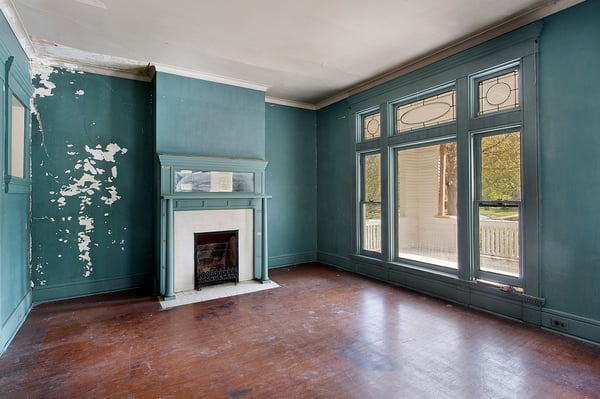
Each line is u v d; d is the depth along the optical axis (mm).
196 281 4293
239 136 4797
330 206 5883
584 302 2805
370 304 3781
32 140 3857
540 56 3064
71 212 4086
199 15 3039
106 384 2213
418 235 4406
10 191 2949
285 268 5633
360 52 3871
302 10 2965
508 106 3385
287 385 2193
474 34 3443
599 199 2721
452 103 3957
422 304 3768
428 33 3412
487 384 2188
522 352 2613
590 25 2750
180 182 4207
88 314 3496
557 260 2973
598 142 2721
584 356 2543
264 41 3572
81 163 4137
